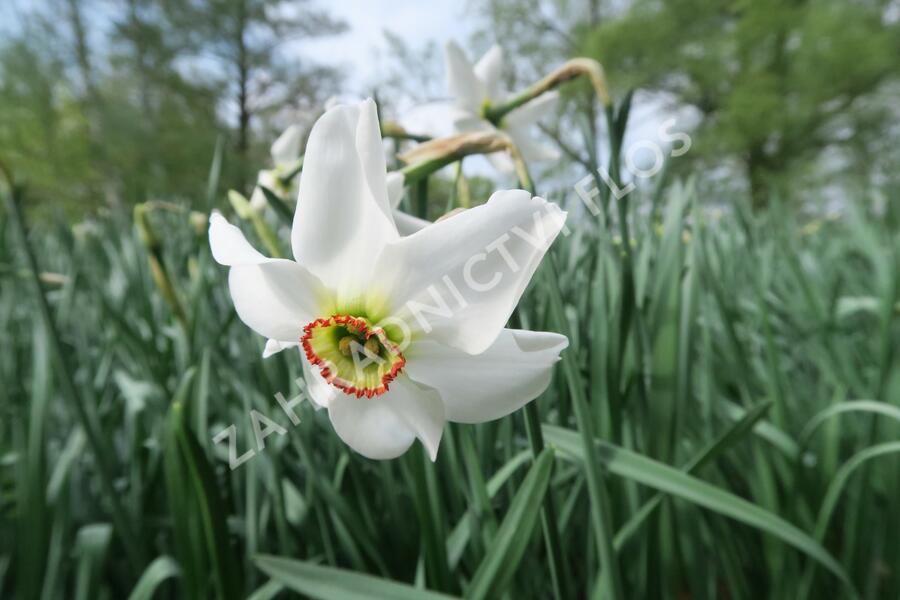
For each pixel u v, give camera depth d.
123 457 0.23
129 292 0.29
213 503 0.13
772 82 2.42
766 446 0.17
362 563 0.16
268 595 0.15
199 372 0.17
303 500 0.19
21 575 0.17
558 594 0.12
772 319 0.29
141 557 0.18
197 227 0.19
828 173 2.49
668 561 0.16
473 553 0.16
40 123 2.98
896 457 0.17
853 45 2.25
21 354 0.29
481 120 0.21
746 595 0.17
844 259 0.37
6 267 0.28
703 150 2.43
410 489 0.18
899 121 2.44
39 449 0.17
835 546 0.20
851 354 0.25
